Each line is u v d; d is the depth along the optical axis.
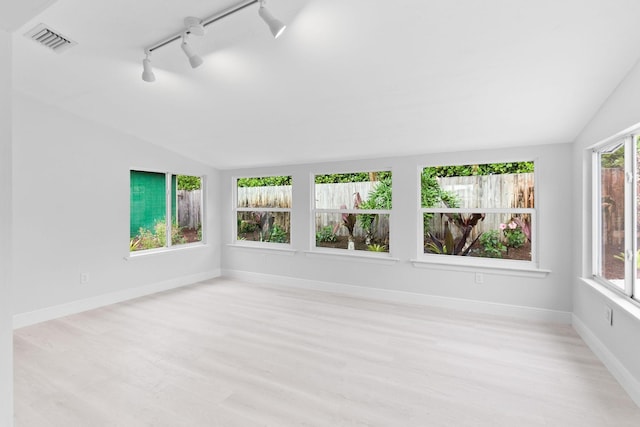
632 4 1.65
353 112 3.10
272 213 5.27
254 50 2.31
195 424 1.83
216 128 3.85
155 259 4.59
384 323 3.37
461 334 3.08
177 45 2.31
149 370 2.42
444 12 1.81
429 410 1.95
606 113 2.47
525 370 2.41
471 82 2.44
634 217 2.28
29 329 3.21
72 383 2.23
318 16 1.93
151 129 4.01
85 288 3.79
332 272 4.66
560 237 3.35
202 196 5.41
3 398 1.37
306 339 2.98
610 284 2.59
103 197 3.96
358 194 4.57
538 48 2.01
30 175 3.35
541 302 3.44
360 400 2.05
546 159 3.41
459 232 3.93
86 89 3.08
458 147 3.71
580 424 1.83
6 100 1.38
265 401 2.04
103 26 2.14
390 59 2.26
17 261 3.26
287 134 3.79
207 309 3.83
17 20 1.33
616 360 2.30
